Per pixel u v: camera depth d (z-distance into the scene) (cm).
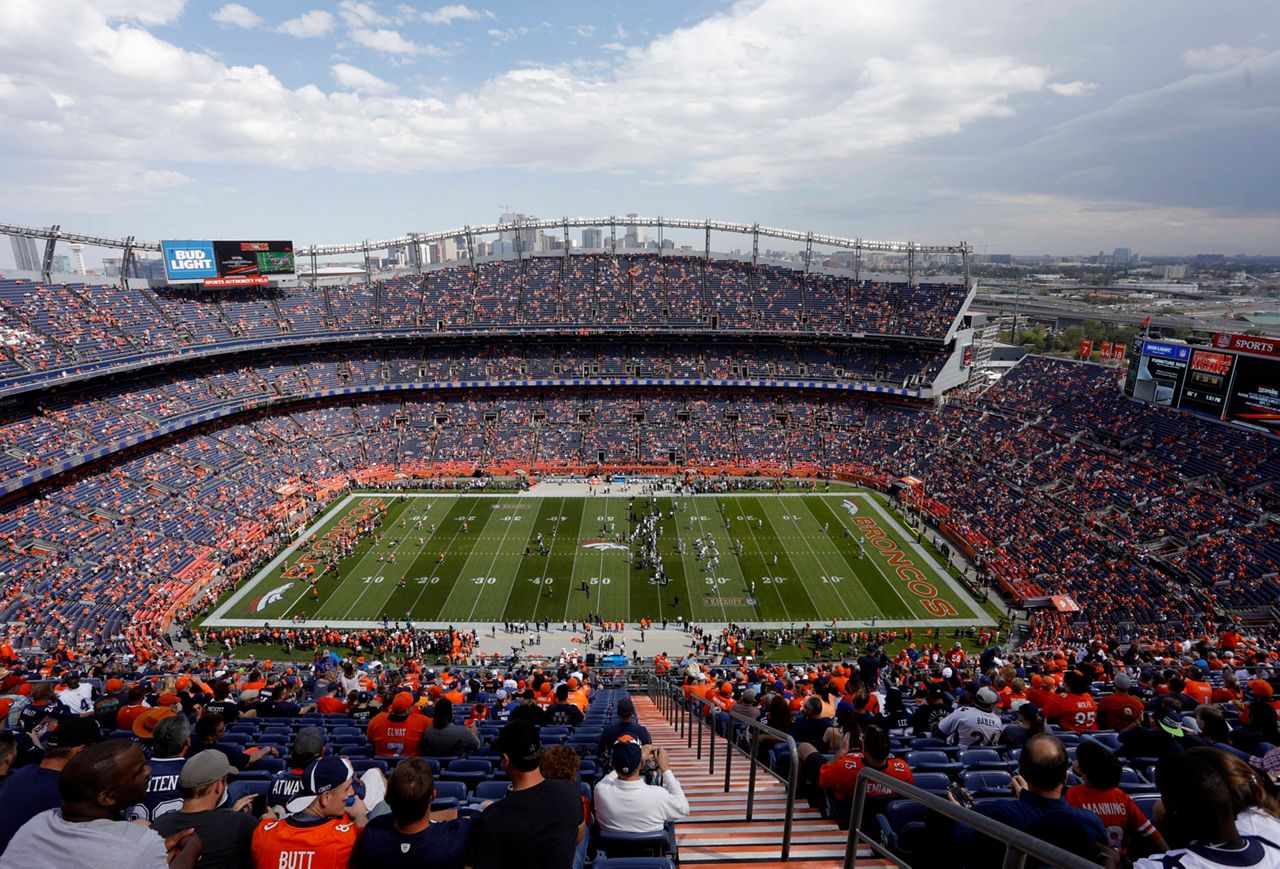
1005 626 5212
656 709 2828
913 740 1370
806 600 5641
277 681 2797
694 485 8181
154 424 6862
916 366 9156
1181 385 6253
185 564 5706
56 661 3619
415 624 5262
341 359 9356
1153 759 1122
